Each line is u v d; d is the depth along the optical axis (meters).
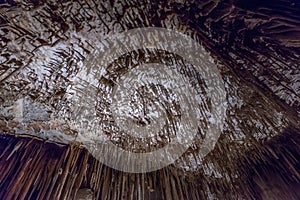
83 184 2.92
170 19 2.03
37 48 2.17
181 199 2.90
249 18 1.98
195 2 1.94
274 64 2.13
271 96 2.29
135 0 1.94
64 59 2.26
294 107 2.30
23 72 2.29
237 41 2.10
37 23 2.04
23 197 2.76
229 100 2.38
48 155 2.85
